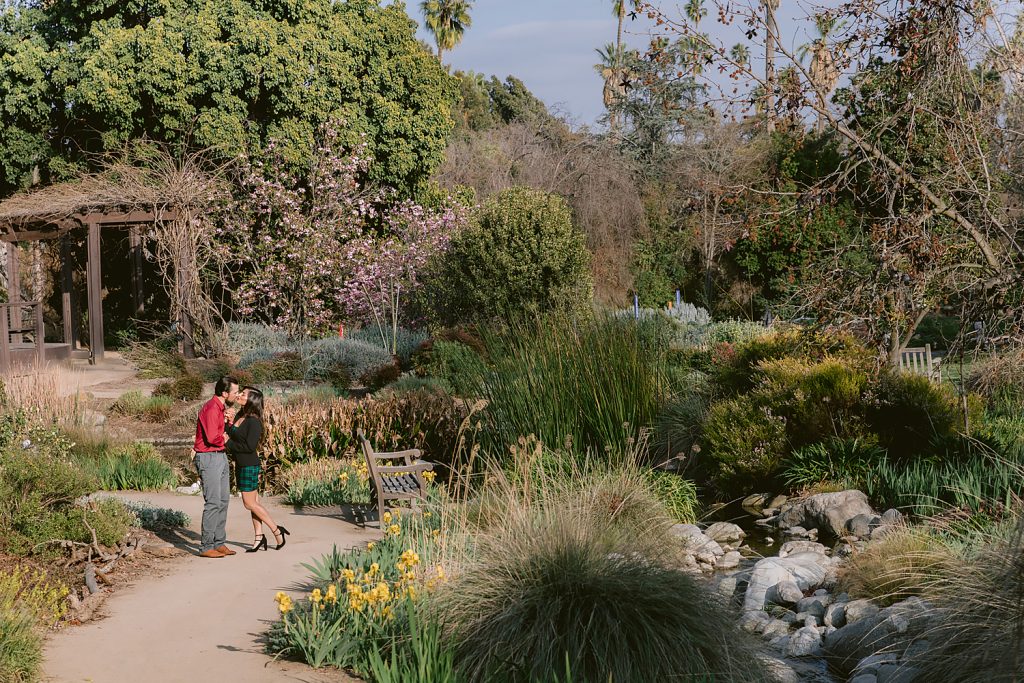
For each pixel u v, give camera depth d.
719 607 4.97
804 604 6.16
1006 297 7.58
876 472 8.99
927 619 4.88
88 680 4.45
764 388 10.45
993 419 9.81
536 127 39.53
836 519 8.21
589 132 38.69
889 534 6.68
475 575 5.10
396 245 24.11
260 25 23.97
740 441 9.81
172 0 24.16
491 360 10.74
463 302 21.17
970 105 7.81
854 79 8.05
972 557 5.17
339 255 23.48
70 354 22.52
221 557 7.25
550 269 20.23
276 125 24.78
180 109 23.91
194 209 22.22
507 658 4.48
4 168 25.53
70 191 21.84
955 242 7.84
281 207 23.81
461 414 10.59
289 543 7.79
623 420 9.56
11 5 24.19
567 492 7.15
